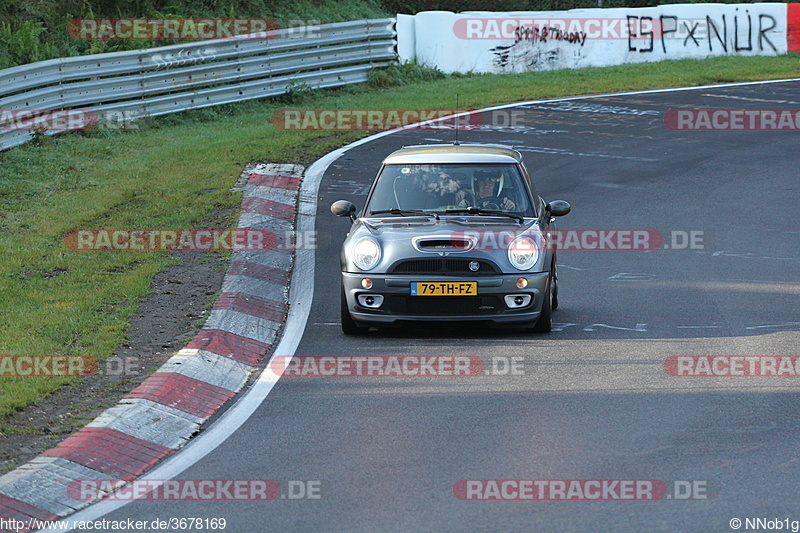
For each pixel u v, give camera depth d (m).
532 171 61.69
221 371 27.53
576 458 20.55
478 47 101.75
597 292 37.78
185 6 95.31
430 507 18.12
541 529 17.09
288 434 22.55
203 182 53.50
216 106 77.69
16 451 21.14
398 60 96.75
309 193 54.03
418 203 33.66
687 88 94.44
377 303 30.97
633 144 70.25
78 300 33.66
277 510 18.20
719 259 43.03
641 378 26.45
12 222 44.47
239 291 35.66
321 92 86.38
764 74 102.56
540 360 28.45
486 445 21.45
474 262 30.62
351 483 19.42
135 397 24.38
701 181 59.88
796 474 19.39
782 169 63.28
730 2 135.88
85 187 52.12
